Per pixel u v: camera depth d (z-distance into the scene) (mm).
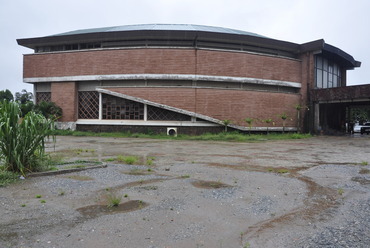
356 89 27891
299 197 5855
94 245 3535
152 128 27422
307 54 31359
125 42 29172
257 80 28578
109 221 4328
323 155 13141
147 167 9070
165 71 27250
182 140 22703
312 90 30953
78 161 9539
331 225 4324
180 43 29047
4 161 7402
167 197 5633
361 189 6574
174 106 26859
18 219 4348
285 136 25969
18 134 7227
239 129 27453
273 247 3582
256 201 5512
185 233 3955
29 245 3500
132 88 27234
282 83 30078
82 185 6469
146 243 3623
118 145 17266
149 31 27516
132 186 6473
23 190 5973
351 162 10875
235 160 11125
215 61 27578
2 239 3654
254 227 4234
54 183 6586
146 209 4898
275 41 29844
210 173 8219
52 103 28672
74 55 28906
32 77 30172
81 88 29422
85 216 4523
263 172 8531
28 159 7434
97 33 28172
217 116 27031
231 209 5012
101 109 28375
